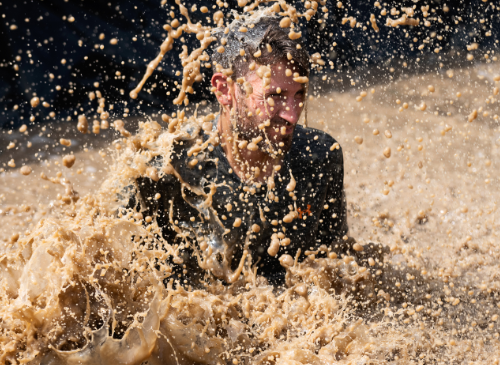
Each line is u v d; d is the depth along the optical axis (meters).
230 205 3.39
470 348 3.27
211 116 3.30
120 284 2.82
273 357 3.05
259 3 3.61
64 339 2.66
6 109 11.84
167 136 3.39
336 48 12.41
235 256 3.57
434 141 8.88
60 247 2.78
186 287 3.55
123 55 12.80
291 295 3.46
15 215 5.93
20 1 12.92
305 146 3.68
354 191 6.86
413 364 3.07
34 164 8.39
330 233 4.11
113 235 2.94
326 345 3.14
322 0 3.26
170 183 3.39
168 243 3.59
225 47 3.32
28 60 12.55
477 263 4.64
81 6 13.32
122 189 3.39
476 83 11.73
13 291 2.81
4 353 2.59
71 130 10.45
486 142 8.70
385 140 9.12
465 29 12.20
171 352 2.91
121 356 2.67
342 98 11.72
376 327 3.35
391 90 11.87
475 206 6.18
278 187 3.54
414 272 4.05
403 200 6.48
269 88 3.16
